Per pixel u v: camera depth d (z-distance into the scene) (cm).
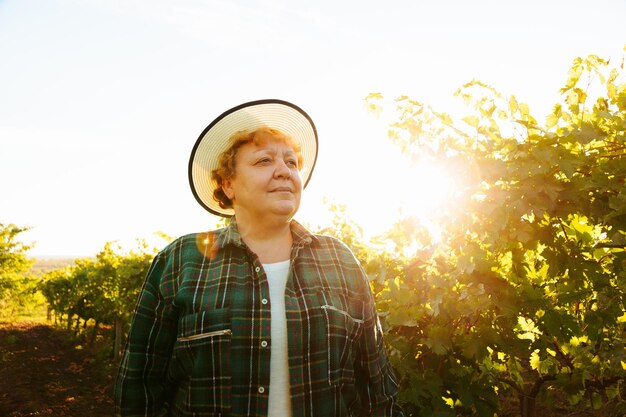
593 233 236
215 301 147
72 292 1652
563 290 237
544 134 217
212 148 176
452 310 237
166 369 156
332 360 149
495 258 232
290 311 147
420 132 236
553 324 235
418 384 244
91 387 938
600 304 234
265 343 143
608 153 217
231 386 140
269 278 154
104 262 1312
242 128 172
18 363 1217
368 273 296
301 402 141
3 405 782
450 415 239
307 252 164
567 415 388
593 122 220
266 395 140
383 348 177
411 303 254
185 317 147
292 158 165
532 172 208
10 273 2298
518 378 290
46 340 1756
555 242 225
